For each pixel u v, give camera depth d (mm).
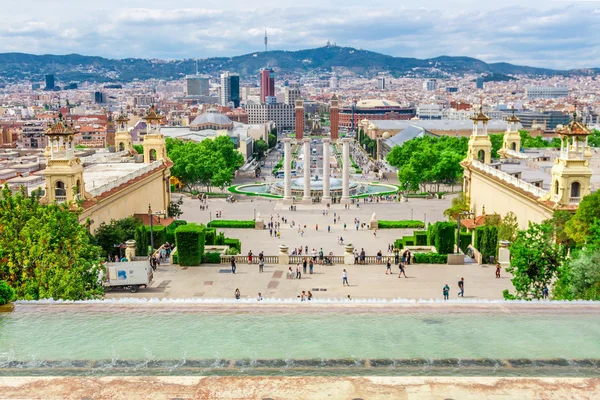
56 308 52219
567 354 44156
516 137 189875
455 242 128625
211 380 38906
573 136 102562
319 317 50281
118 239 114562
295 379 39125
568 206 102812
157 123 175250
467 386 38219
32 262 65438
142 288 98062
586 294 66562
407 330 47688
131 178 141750
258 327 48281
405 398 36844
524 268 76375
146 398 36812
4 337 46688
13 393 37250
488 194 151125
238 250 131625
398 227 168375
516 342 45875
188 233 112125
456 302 53906
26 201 71375
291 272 106062
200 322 49375
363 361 42969
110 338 46344
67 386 38125
